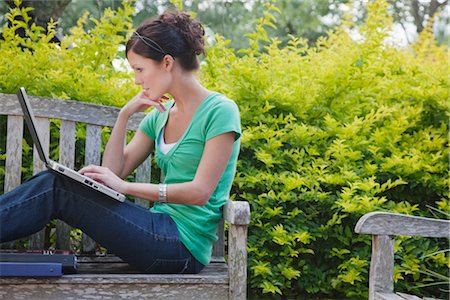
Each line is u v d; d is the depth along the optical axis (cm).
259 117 310
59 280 214
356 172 305
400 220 226
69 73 307
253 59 325
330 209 303
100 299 216
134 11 321
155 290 219
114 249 223
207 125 229
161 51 230
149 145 259
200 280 220
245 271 221
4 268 210
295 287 318
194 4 907
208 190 223
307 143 313
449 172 317
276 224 301
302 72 336
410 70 349
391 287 227
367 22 352
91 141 272
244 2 964
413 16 985
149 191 222
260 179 299
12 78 289
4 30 307
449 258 301
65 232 268
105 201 220
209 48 329
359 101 335
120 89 303
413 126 335
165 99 248
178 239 225
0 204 214
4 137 295
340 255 298
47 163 215
